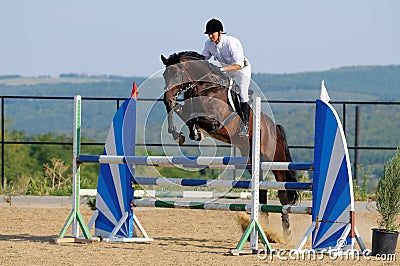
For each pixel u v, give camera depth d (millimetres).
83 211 18188
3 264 10789
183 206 13047
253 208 12203
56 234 14320
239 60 13391
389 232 11867
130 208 13508
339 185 11953
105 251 12070
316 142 12242
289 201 14727
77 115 13422
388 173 12117
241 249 12008
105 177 13734
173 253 11930
